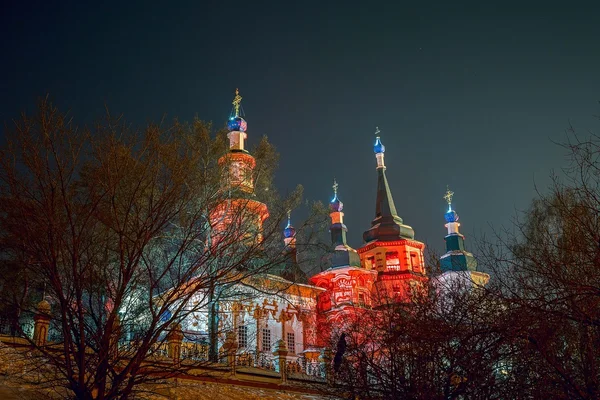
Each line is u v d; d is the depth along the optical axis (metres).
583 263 16.23
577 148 17.33
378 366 20.22
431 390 18.28
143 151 19.56
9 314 17.44
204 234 24.17
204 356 26.30
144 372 18.42
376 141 71.19
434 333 17.86
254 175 30.70
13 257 17.67
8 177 17.27
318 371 31.94
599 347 15.67
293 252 26.98
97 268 19.30
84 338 16.52
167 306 18.25
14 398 17.92
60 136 18.30
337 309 47.91
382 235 64.56
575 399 15.37
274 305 44.59
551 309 16.17
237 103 54.59
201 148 26.84
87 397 15.78
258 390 26.58
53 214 17.14
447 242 63.88
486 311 18.38
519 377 17.09
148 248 21.61
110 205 18.97
